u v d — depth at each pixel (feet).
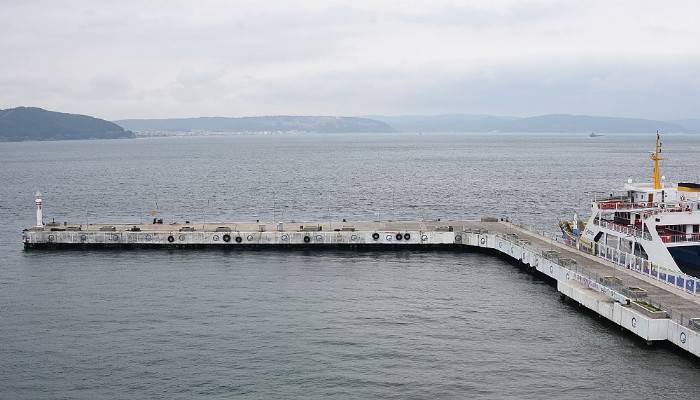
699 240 243.60
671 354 192.54
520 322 225.15
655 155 282.97
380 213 485.97
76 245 352.49
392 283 278.05
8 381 179.32
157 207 523.70
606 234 280.31
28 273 297.12
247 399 168.14
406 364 189.16
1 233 408.05
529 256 292.81
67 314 235.40
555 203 539.29
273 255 333.42
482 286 272.72
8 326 222.48
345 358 193.36
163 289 268.62
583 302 233.55
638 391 171.63
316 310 239.30
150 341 207.62
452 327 220.23
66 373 184.03
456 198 573.74
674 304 207.82
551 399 167.84
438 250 344.69
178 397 169.27
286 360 192.03
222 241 349.82
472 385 175.73
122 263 315.78
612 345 201.46
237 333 214.48
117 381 178.91
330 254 335.67
